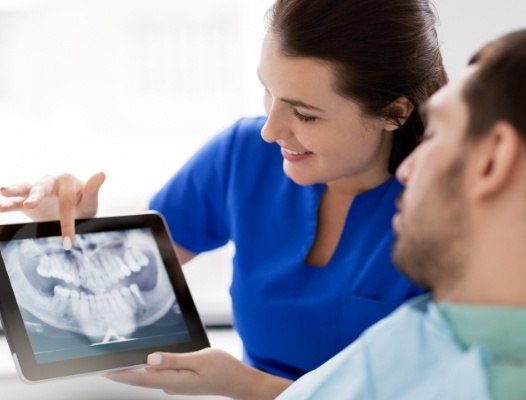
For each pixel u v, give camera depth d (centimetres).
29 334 115
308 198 140
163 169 209
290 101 119
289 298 138
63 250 125
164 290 128
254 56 199
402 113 124
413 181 74
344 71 117
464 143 70
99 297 123
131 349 120
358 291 134
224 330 207
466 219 70
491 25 186
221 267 215
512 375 72
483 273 72
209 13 209
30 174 205
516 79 68
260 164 146
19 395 147
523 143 68
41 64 205
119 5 206
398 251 75
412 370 78
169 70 209
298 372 140
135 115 209
